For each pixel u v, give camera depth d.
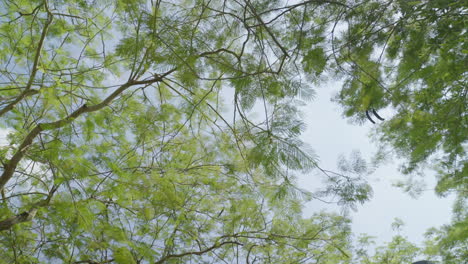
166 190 3.80
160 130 4.65
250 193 4.68
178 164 4.77
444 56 3.38
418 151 3.91
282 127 2.65
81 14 4.41
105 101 3.74
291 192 2.86
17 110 4.06
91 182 3.39
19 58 4.35
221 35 3.62
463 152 4.14
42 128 3.18
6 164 3.52
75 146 3.25
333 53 3.21
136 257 3.83
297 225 5.18
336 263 5.50
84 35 4.52
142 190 3.68
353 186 2.97
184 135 4.88
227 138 4.55
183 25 3.32
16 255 3.76
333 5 3.56
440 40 3.28
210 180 4.81
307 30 3.60
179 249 5.45
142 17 3.14
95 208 3.06
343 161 3.04
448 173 4.73
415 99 3.94
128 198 3.64
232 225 5.17
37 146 3.92
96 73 4.60
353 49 3.19
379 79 3.03
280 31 3.78
